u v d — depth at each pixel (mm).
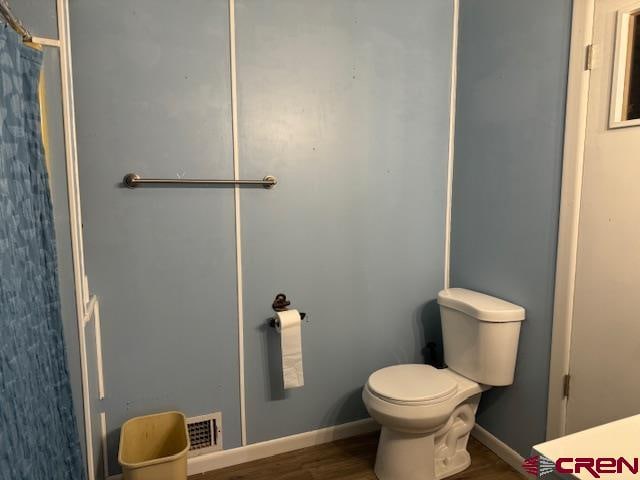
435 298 2314
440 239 2293
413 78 2135
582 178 1623
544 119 1752
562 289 1696
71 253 1284
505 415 2006
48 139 1233
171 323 1823
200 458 1916
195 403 1890
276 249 1963
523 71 1837
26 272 981
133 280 1751
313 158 1983
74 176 1309
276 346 2004
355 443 2141
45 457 1044
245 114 1849
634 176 1444
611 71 1503
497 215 2002
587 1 1561
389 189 2148
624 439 828
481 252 2107
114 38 1638
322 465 1969
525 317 1867
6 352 839
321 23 1933
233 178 1857
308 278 2037
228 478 1877
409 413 1666
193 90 1761
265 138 1893
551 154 1728
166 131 1740
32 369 986
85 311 1399
